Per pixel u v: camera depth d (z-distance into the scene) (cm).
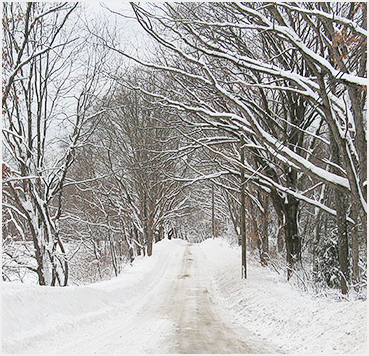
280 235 2611
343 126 1103
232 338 891
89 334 945
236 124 1235
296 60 1407
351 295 1030
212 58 1465
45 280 1492
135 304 1455
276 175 1650
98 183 2845
